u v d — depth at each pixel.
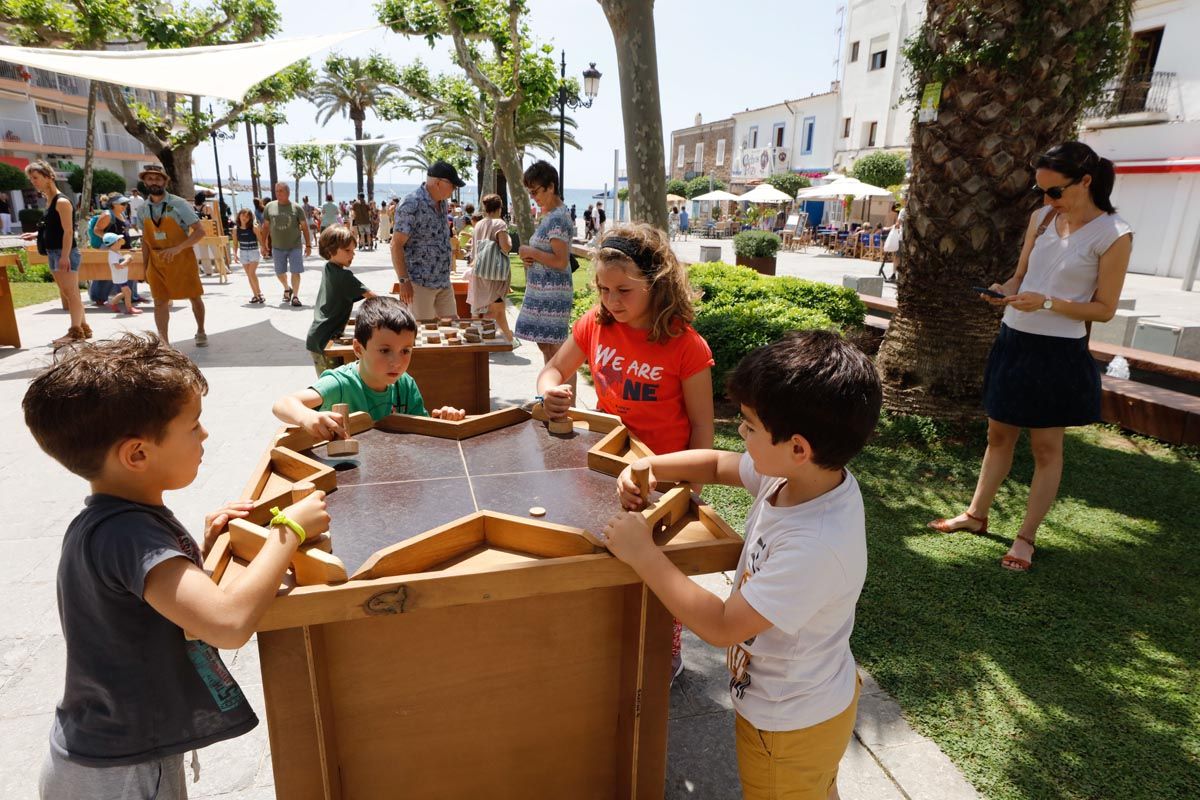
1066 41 4.34
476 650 1.51
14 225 33.09
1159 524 3.81
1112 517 3.90
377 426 2.07
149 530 1.22
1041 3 4.24
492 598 1.31
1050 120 4.58
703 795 2.04
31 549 3.35
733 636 1.31
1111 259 2.90
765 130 39.81
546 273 4.81
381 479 1.70
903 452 4.80
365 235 22.67
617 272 2.00
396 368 2.41
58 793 1.32
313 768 1.43
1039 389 3.12
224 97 6.54
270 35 17.78
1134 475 4.52
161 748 1.32
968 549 3.50
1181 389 5.73
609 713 1.68
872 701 2.42
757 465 1.38
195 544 1.35
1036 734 2.27
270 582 1.17
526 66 12.27
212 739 1.36
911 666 2.59
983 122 4.57
